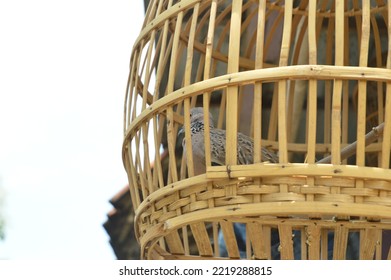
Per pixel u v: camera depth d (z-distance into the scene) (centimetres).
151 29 783
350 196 677
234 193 691
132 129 779
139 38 803
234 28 710
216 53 944
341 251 795
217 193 698
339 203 673
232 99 699
